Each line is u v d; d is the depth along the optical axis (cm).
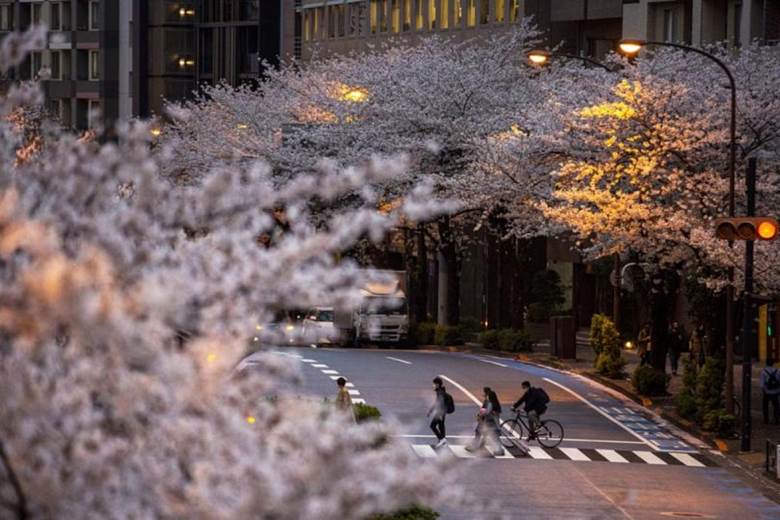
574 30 14175
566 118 8162
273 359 1263
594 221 7594
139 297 1046
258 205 1311
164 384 1098
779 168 7719
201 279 1213
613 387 8400
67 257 1134
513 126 9406
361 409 5000
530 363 9956
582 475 5569
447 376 8569
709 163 7581
